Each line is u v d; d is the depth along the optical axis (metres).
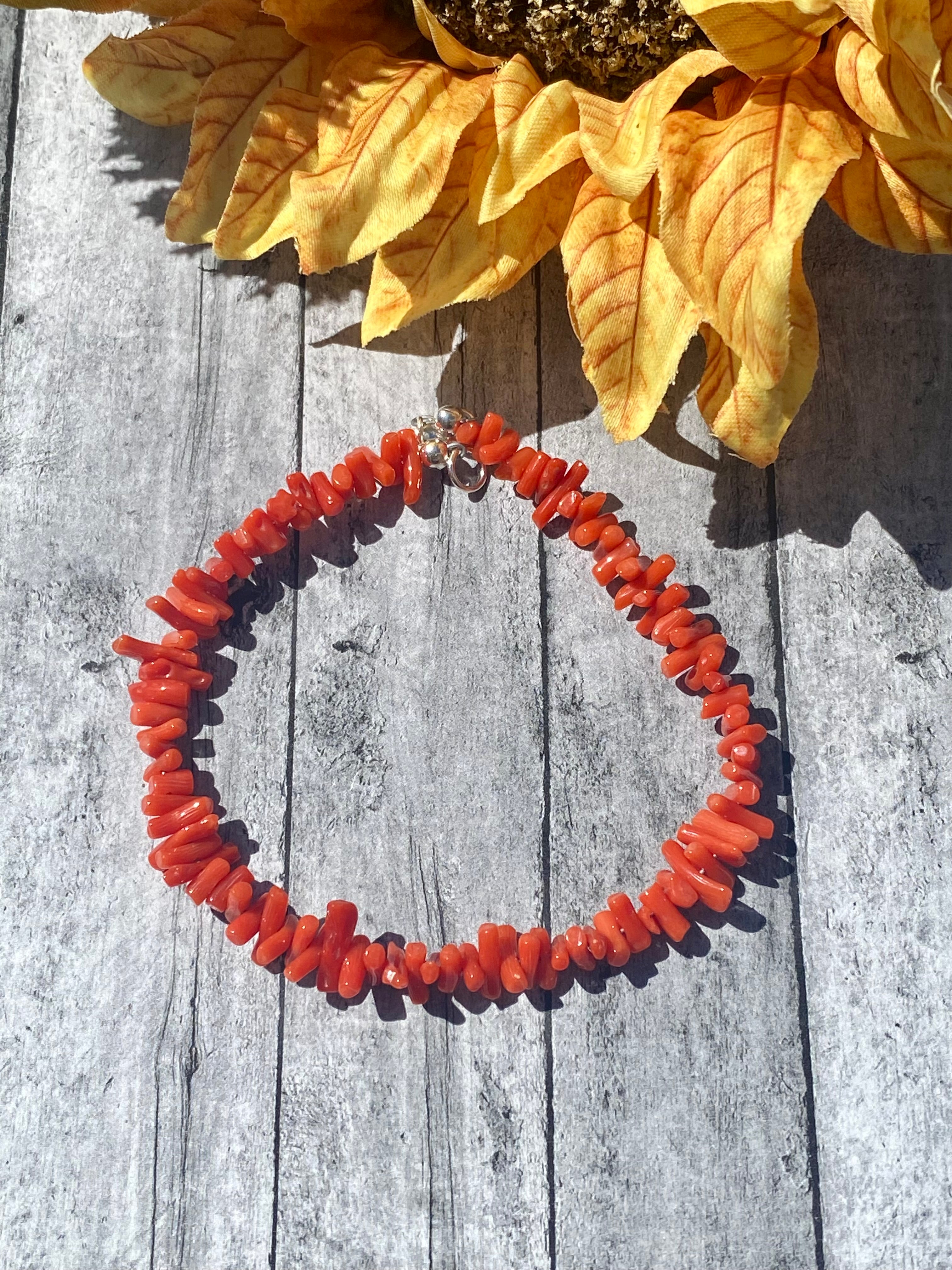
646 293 0.11
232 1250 0.11
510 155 0.11
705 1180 0.11
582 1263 0.11
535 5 0.10
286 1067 0.11
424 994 0.11
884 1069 0.11
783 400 0.11
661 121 0.10
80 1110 0.11
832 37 0.10
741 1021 0.11
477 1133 0.11
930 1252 0.11
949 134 0.09
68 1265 0.11
